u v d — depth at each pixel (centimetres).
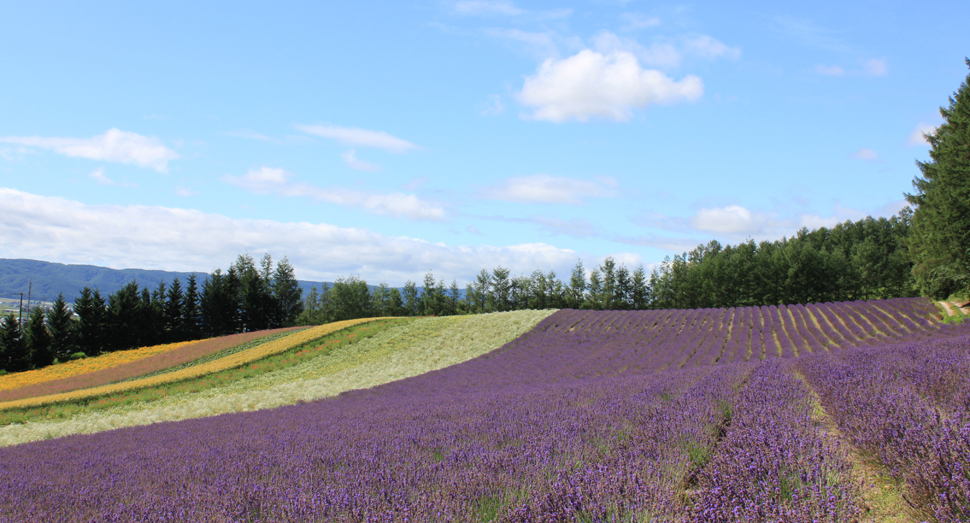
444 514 370
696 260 10438
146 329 6153
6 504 589
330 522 385
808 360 1201
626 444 525
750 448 431
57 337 5675
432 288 9588
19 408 2361
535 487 404
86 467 821
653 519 320
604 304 8331
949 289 3466
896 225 9369
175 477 618
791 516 309
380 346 3534
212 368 3131
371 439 717
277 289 8469
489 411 886
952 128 3369
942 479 341
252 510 439
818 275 7069
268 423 1180
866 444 467
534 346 3172
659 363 2258
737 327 3309
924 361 873
